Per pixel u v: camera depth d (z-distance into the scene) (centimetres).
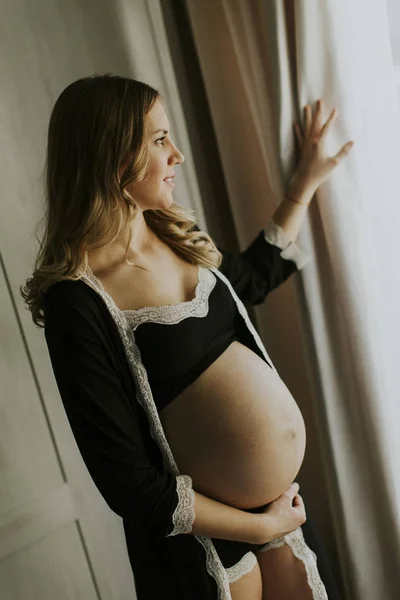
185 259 113
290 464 108
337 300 132
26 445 135
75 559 142
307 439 158
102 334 98
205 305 106
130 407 100
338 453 140
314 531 119
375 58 121
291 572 110
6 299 131
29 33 130
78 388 95
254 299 128
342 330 133
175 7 146
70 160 99
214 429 102
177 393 103
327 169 122
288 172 127
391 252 129
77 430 96
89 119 97
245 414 102
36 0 130
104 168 97
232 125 143
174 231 112
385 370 132
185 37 148
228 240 159
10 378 132
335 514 145
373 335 130
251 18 126
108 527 146
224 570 102
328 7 117
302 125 124
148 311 100
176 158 103
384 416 133
